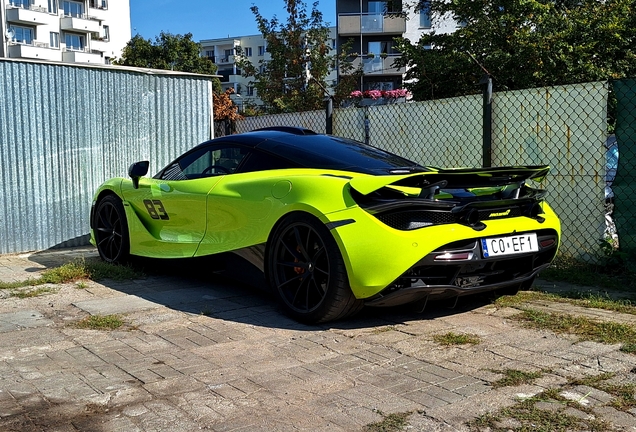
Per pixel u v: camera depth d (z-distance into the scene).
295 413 2.59
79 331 3.83
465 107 6.27
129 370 3.13
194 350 3.45
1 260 6.48
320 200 3.77
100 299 4.65
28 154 6.99
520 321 3.96
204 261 4.77
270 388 2.87
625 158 5.20
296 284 4.08
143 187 5.41
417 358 3.27
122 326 3.94
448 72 12.12
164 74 8.07
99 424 2.50
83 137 7.43
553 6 12.32
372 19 37.47
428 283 3.63
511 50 11.48
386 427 2.43
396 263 3.49
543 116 5.75
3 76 6.77
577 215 5.60
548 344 3.47
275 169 4.45
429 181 3.61
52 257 6.66
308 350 3.43
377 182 3.54
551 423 2.43
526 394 2.74
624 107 5.18
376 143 7.12
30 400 2.75
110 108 7.65
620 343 3.45
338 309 3.75
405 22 37.59
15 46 57.53
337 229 3.61
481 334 3.69
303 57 16.86
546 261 4.27
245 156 4.73
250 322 4.02
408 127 6.79
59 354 3.40
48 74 7.11
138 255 5.47
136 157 7.92
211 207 4.64
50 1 61.03
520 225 3.92
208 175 4.96
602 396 2.70
